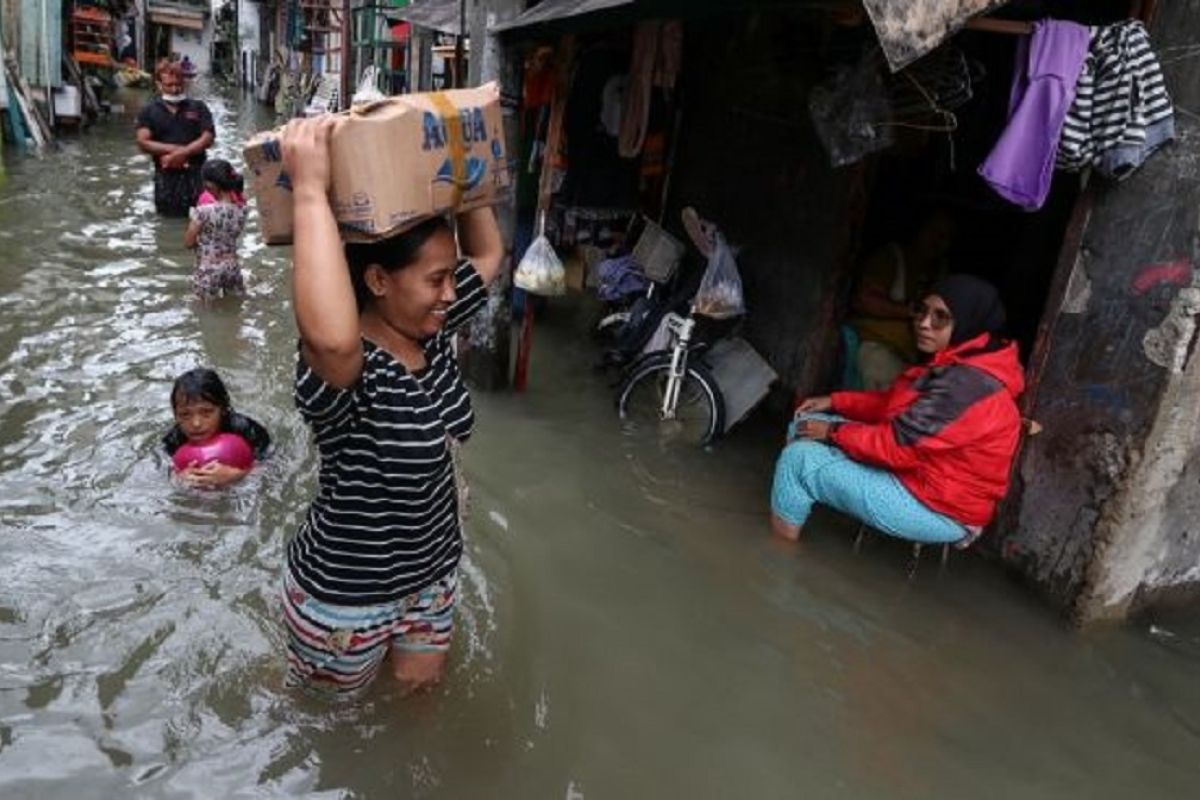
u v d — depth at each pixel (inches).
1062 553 161.5
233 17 1777.8
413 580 100.3
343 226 80.7
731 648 148.3
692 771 121.3
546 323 302.2
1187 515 158.9
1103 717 140.9
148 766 110.7
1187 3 136.9
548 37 209.2
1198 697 147.6
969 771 127.0
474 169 88.4
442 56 459.5
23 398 204.2
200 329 259.6
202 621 137.8
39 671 124.6
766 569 171.8
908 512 161.8
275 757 113.7
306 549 98.4
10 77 530.0
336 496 93.0
